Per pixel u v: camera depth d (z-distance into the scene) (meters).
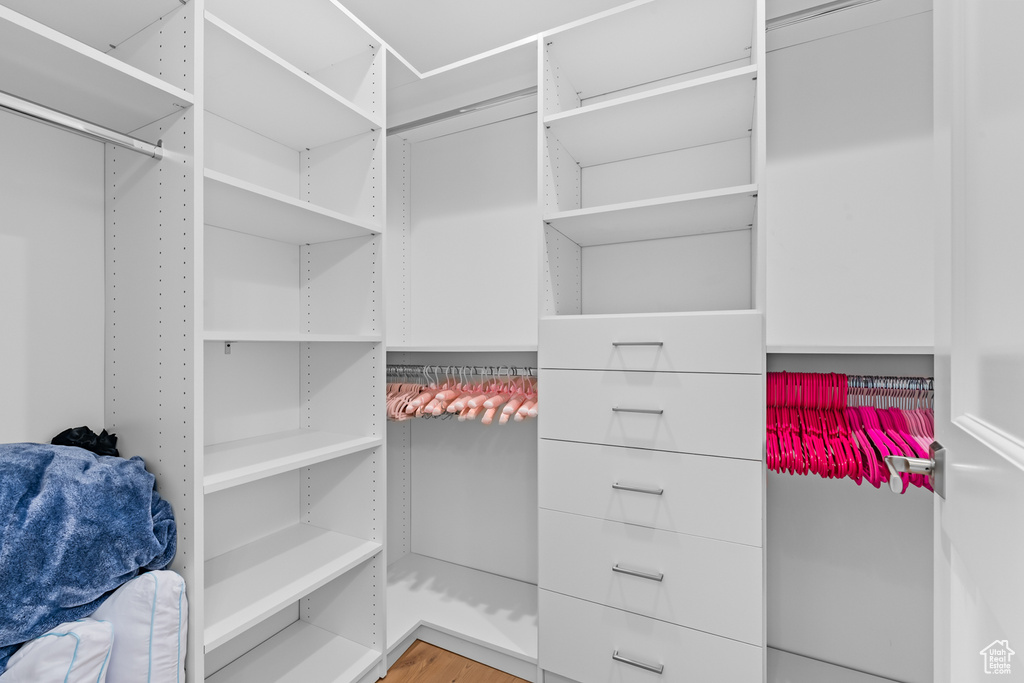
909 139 1.36
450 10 1.63
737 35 1.42
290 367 1.68
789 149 1.49
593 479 1.39
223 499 1.47
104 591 0.92
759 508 1.19
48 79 0.92
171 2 1.01
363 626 1.56
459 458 2.09
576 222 1.50
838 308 1.44
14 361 1.04
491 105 1.84
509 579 1.97
